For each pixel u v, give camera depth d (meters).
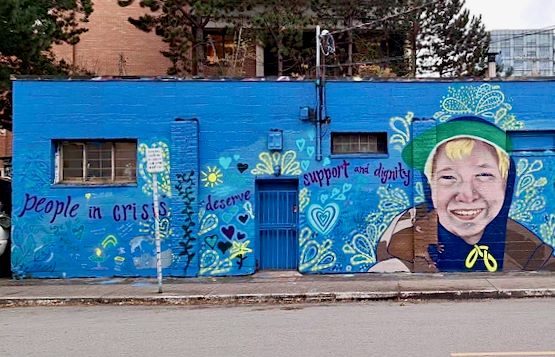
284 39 24.31
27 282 12.87
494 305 10.12
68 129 13.48
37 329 8.54
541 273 13.23
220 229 13.51
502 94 13.66
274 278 12.94
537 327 7.95
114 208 13.48
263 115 13.62
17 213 13.40
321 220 13.54
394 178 13.57
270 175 13.56
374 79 13.63
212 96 13.61
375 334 7.64
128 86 13.56
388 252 13.57
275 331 8.01
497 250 13.58
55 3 20.22
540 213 13.65
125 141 13.73
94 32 29.08
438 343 7.03
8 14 16.44
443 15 28.00
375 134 13.77
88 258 13.42
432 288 11.39
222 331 8.10
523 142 13.76
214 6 23.81
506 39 29.25
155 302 11.03
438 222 13.55
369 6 25.47
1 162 26.27
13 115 13.45
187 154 13.46
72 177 13.78
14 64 19.45
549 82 13.68
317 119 13.54
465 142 13.61
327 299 11.04
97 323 8.97
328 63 25.62
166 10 24.09
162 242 13.44
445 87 13.66
